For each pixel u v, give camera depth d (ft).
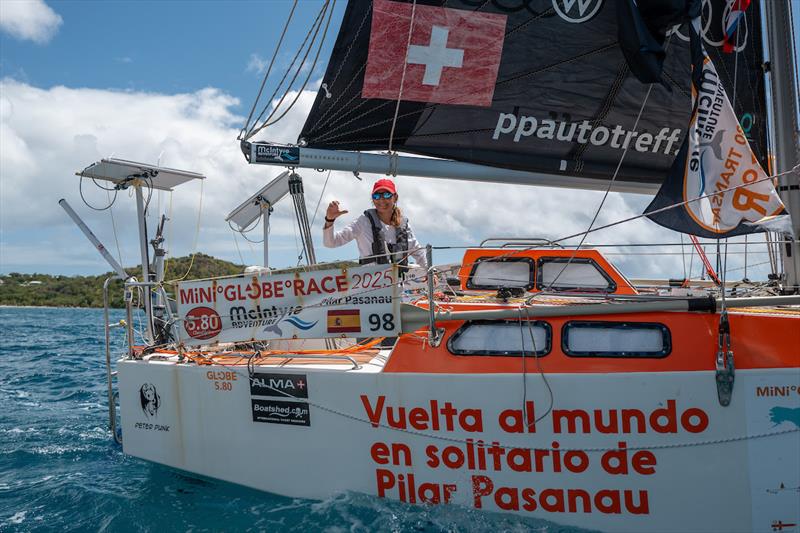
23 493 15.79
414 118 15.12
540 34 14.78
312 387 13.46
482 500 12.10
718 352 11.14
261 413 14.07
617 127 15.76
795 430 10.71
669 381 11.21
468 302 14.56
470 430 12.16
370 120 15.06
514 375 11.96
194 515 13.73
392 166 15.42
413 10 14.25
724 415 10.99
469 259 18.03
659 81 14.39
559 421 11.66
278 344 16.51
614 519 11.41
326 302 13.75
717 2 15.94
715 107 12.85
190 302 15.07
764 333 11.19
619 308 11.94
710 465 11.02
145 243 18.60
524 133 15.58
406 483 12.63
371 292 13.39
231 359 15.30
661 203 12.91
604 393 11.47
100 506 14.61
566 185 16.65
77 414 25.98
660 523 11.22
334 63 14.48
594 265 17.30
